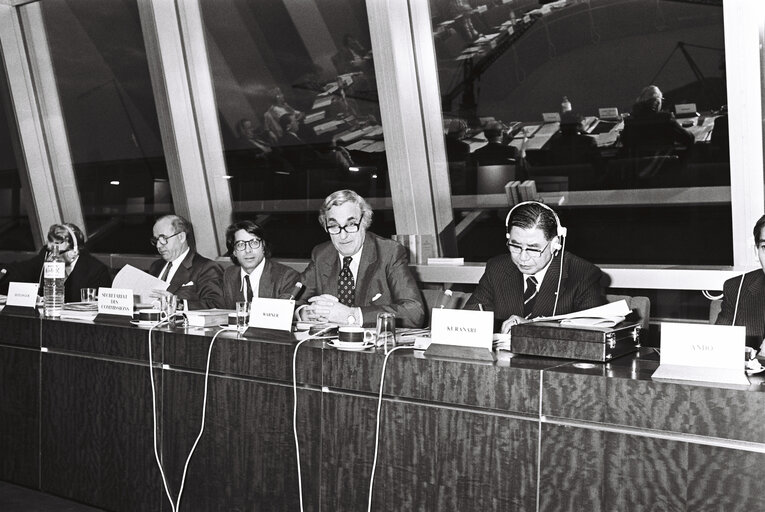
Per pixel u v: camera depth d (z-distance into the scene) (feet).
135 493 8.55
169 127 15.66
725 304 8.27
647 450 5.53
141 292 10.51
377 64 12.66
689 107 10.64
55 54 17.35
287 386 7.35
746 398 5.16
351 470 6.91
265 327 7.85
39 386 9.45
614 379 5.65
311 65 13.80
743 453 5.17
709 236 10.82
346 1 13.01
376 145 13.43
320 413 7.11
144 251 16.99
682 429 5.39
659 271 10.89
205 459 7.97
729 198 10.57
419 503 6.52
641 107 11.01
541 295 8.64
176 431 8.21
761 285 8.02
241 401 7.69
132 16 15.66
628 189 11.35
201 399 8.00
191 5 15.07
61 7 16.76
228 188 15.90
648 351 6.96
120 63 16.24
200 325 8.76
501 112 12.16
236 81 15.02
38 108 17.84
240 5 14.49
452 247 13.23
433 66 12.61
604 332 6.31
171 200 16.34
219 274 12.09
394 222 13.57
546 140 11.87
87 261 13.62
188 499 8.12
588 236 11.80
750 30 9.78
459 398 6.31
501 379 6.12
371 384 6.78
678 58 10.57
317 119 14.05
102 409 8.82
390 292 9.66
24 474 9.65
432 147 12.95
